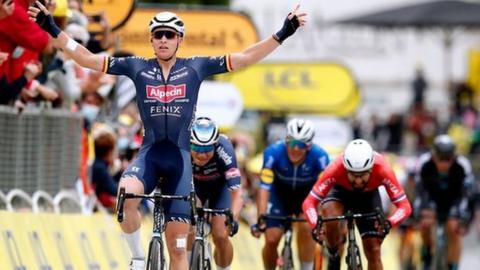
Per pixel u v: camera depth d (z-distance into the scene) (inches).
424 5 2476.6
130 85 1368.1
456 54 3137.3
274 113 2206.0
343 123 2116.1
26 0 987.3
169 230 850.1
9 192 1018.1
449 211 1398.9
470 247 2071.9
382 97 2994.6
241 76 2111.2
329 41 2893.7
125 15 1209.4
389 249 1510.8
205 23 1534.2
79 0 1117.7
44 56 1066.1
